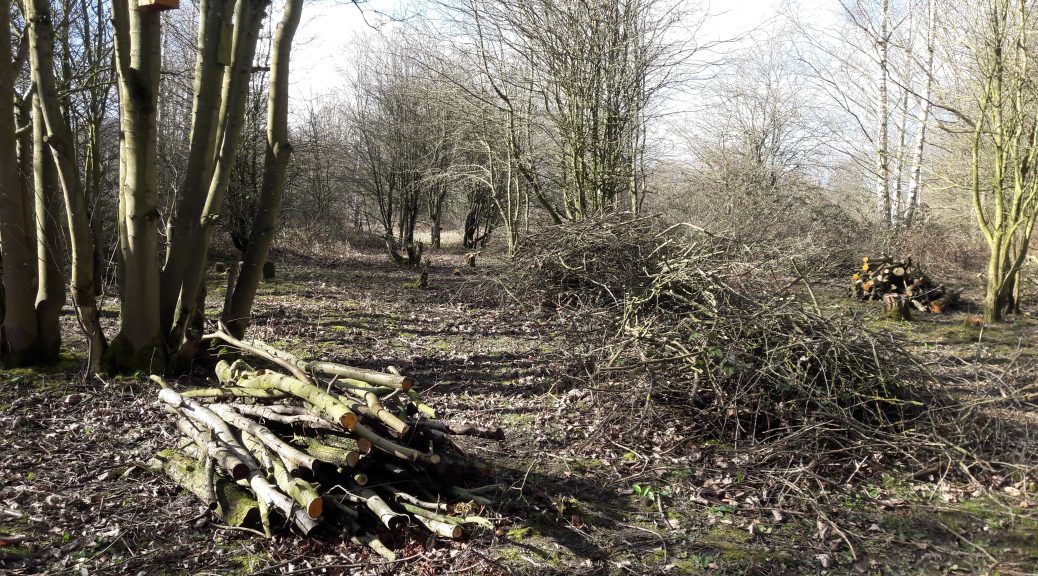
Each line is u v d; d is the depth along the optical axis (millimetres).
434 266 22453
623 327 6891
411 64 25953
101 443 5262
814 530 4387
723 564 3943
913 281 13781
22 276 6773
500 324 11016
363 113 29141
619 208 15172
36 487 4465
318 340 9344
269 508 3955
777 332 6238
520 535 4141
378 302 13141
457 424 4801
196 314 7203
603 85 15375
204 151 6930
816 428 5449
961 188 13109
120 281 6762
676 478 5113
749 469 5238
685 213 20391
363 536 3900
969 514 4621
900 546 4207
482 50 16172
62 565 3631
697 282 7355
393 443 4113
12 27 10734
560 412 6496
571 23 14953
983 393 6555
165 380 6777
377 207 33938
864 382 5918
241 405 4676
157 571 3615
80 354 7418
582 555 3980
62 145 6293
